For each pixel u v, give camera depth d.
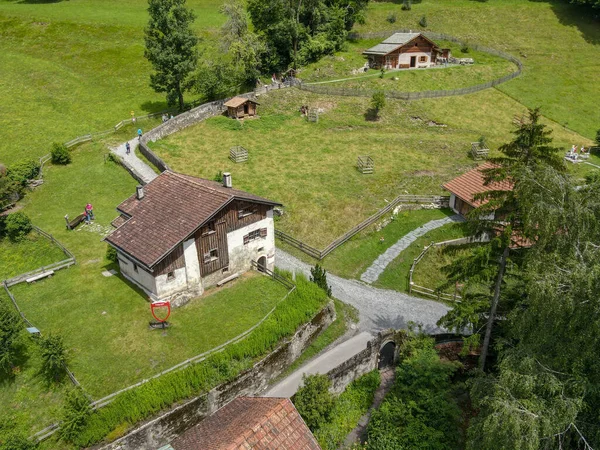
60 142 61.28
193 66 64.56
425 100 71.56
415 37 79.12
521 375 20.88
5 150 59.28
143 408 26.23
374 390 32.66
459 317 28.16
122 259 36.91
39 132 63.53
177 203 35.69
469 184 50.16
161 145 58.34
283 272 38.78
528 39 95.56
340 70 77.94
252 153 58.62
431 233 47.41
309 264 42.56
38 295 35.78
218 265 36.50
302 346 34.00
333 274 42.03
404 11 105.31
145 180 50.16
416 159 59.84
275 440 20.89
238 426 21.83
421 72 78.75
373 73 77.94
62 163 56.09
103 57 83.38
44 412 26.86
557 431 20.31
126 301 35.03
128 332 32.22
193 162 55.34
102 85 76.56
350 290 40.41
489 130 67.19
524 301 24.52
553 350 22.11
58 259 40.72
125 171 54.19
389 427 27.97
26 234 43.72
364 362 32.88
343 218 48.06
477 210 25.80
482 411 23.59
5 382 28.55
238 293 36.47
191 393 28.12
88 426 25.17
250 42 70.31
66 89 74.81
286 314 33.44
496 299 28.17
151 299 34.75
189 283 34.94
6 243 43.09
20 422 26.30
